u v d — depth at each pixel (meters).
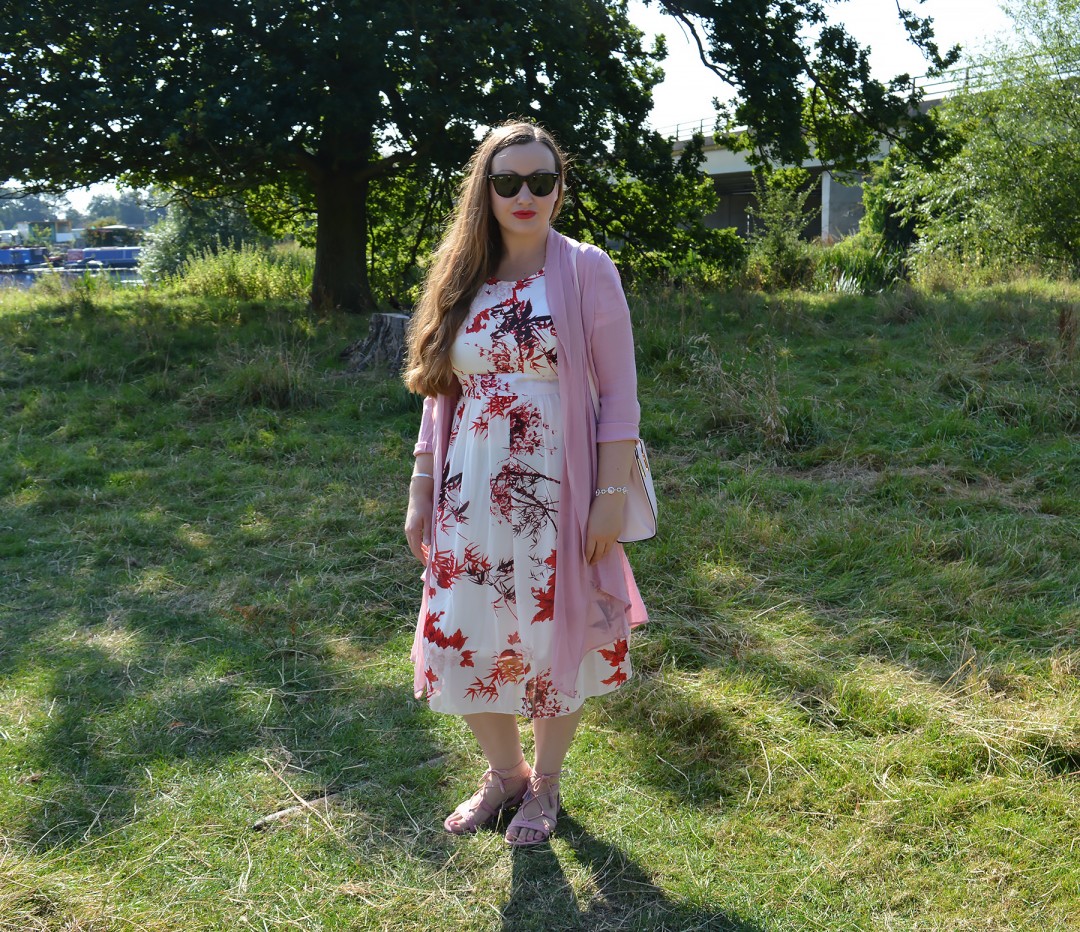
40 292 15.48
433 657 2.29
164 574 4.25
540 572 2.21
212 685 3.25
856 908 2.15
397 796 2.62
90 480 5.68
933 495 4.91
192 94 10.08
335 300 12.48
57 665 3.40
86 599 4.00
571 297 2.17
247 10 10.53
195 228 25.41
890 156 14.65
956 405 6.28
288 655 3.49
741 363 7.48
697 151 13.31
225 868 2.34
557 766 2.46
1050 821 2.41
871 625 3.54
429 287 2.35
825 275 16.44
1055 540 4.21
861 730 2.88
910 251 18.58
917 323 9.17
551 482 2.20
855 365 7.68
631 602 2.38
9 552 4.52
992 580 3.88
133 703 3.14
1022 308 9.05
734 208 47.94
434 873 2.32
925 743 2.76
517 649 2.27
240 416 6.90
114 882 2.28
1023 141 16.78
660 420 6.40
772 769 2.69
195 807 2.58
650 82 14.05
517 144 2.18
